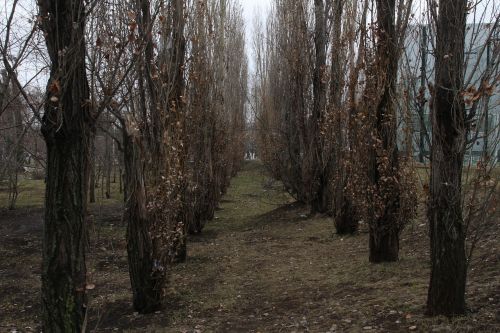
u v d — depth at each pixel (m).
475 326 4.29
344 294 6.45
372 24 7.55
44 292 3.29
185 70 9.26
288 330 5.34
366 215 7.87
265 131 21.03
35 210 17.91
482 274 6.04
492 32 4.20
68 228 3.26
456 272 4.58
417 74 5.18
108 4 4.54
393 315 5.07
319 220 13.97
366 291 6.37
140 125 6.73
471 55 4.42
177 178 7.07
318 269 8.28
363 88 7.95
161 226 6.64
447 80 4.33
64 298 3.27
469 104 4.12
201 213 13.43
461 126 4.33
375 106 7.59
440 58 4.35
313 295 6.70
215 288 7.70
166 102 6.85
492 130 4.38
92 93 3.51
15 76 3.03
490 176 4.45
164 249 6.68
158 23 7.18
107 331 5.96
